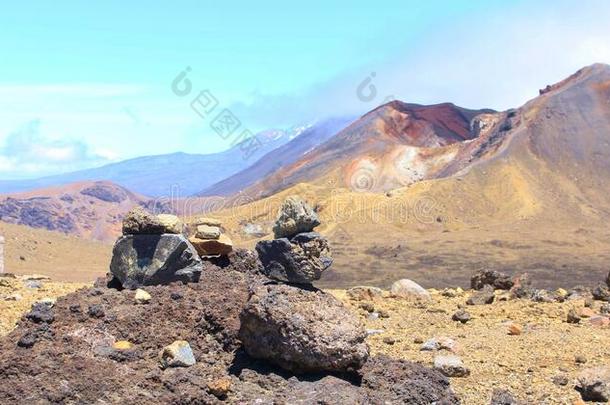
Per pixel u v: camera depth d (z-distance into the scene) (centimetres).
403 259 8175
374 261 8094
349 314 1008
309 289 1266
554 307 1717
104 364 970
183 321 1106
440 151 15212
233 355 1047
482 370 1185
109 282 1260
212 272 1286
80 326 1061
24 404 867
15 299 1487
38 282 1738
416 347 1323
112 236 15800
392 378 1008
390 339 1349
